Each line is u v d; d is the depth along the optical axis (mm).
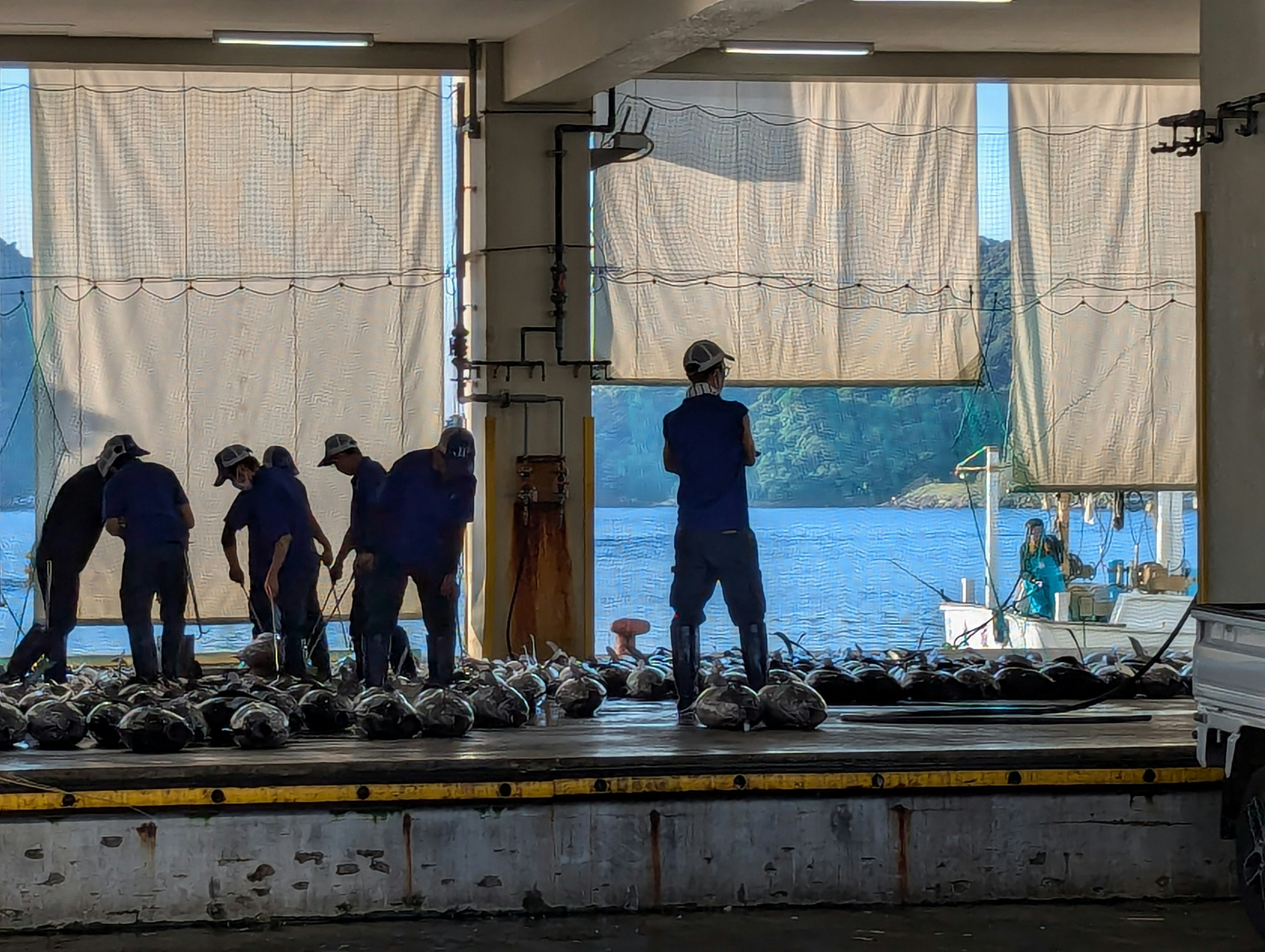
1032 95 15602
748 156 15109
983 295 15570
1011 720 8477
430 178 14859
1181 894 7000
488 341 13539
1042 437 15773
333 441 10805
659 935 6430
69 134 14453
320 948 6250
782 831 6863
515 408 13570
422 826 6703
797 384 15273
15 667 10297
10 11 12664
